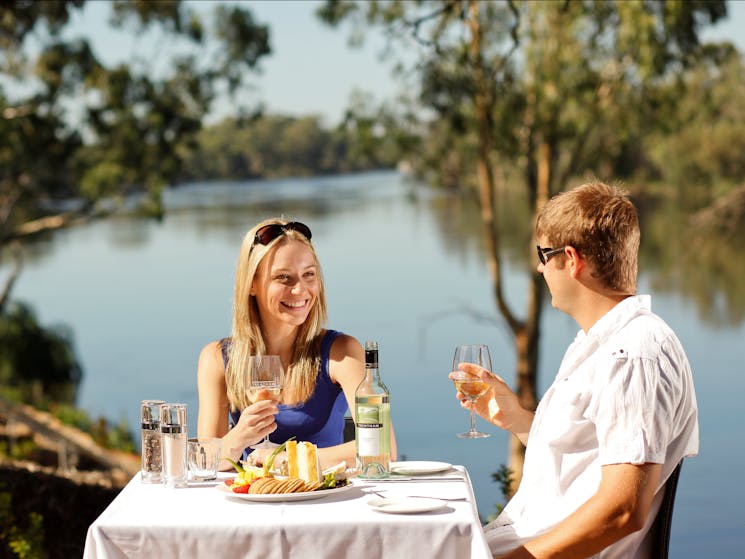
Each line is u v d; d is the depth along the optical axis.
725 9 10.30
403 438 17.16
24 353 24.64
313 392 3.22
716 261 25.06
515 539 2.35
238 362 3.20
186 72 15.77
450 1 10.42
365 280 40.75
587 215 2.31
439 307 35.09
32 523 5.41
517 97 11.77
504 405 2.72
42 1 13.46
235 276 3.23
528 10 10.88
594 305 2.33
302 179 60.88
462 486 2.47
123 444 13.33
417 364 26.45
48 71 15.42
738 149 18.28
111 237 61.47
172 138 16.22
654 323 2.25
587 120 11.88
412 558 2.14
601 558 2.27
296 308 3.15
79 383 25.67
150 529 2.15
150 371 29.22
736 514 8.21
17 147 15.90
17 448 10.59
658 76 10.92
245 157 57.19
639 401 2.15
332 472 2.49
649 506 2.14
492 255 13.07
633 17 10.47
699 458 11.28
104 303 42.31
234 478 2.61
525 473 2.41
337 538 2.14
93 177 16.22
